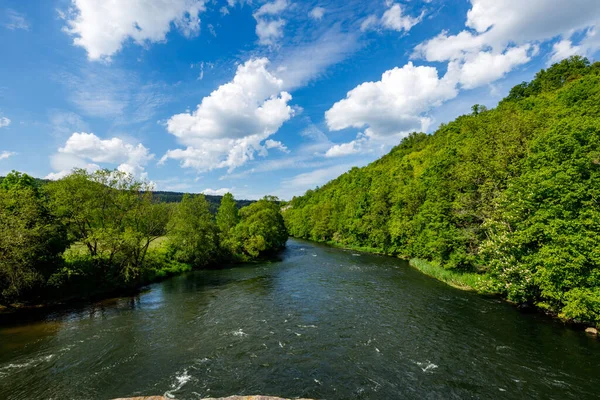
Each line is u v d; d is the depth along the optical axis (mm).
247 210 82875
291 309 28094
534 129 37531
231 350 19531
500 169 35844
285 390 15062
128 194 40594
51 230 29562
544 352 18688
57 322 24797
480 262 35250
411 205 58031
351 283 38406
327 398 14414
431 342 20516
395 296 31953
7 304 28047
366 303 29609
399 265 52531
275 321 24922
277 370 17031
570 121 25156
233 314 26812
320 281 40031
